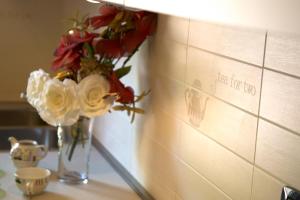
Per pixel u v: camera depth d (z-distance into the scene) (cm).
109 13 151
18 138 222
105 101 149
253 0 59
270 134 96
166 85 144
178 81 136
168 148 143
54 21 254
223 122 113
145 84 160
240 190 106
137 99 154
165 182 146
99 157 188
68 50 151
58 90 145
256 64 100
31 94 150
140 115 163
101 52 150
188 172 131
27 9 250
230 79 110
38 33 254
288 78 91
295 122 89
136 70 167
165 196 146
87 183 163
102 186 161
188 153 131
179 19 135
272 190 96
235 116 108
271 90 95
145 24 150
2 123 238
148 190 158
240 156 106
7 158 181
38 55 255
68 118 148
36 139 223
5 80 253
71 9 237
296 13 53
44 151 172
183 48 133
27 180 147
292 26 54
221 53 113
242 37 105
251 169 102
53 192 154
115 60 179
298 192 88
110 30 152
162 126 147
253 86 101
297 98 88
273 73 95
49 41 255
